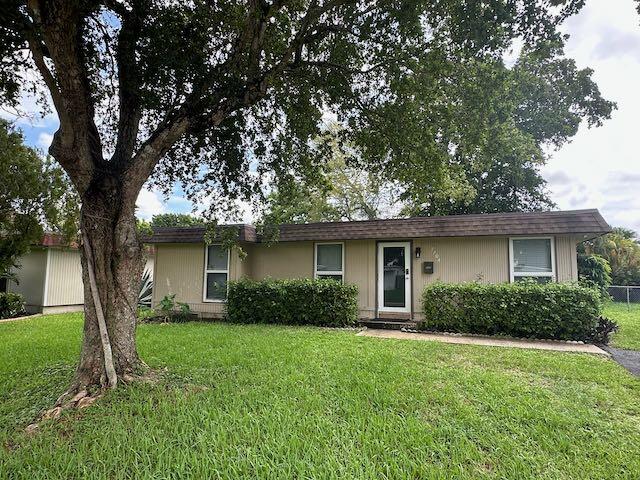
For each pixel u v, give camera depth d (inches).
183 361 214.8
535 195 725.9
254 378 178.7
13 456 107.6
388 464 100.8
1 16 155.8
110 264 176.4
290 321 380.8
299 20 229.8
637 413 140.6
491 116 233.9
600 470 100.0
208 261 446.0
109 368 165.6
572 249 331.3
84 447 111.5
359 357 222.1
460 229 349.1
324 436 115.5
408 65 211.6
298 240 410.6
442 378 180.5
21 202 390.9
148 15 191.0
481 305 317.4
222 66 202.4
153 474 95.7
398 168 259.4
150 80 198.8
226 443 111.5
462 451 108.1
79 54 173.5
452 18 182.5
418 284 383.2
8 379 188.2
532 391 162.4
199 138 252.1
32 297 514.9
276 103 269.6
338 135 277.3
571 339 292.7
